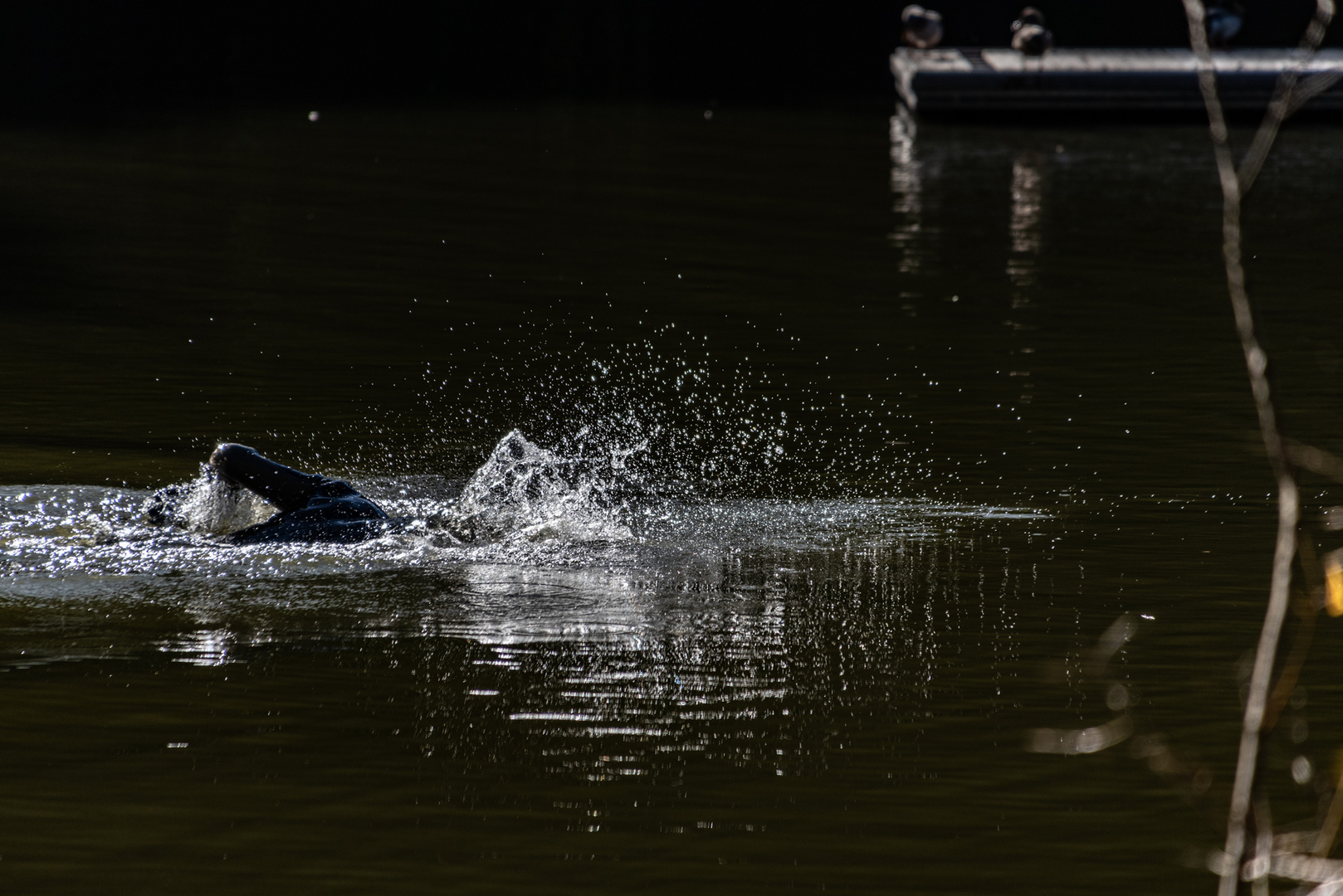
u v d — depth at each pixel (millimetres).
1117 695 16219
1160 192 60531
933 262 47469
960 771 14430
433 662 16938
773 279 44656
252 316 38250
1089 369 34156
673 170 64250
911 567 20688
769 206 56781
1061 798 13891
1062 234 52250
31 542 20438
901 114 82500
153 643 17281
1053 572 20531
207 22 104688
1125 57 85438
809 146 71500
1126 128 78250
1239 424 29219
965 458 26906
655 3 118000
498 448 24953
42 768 14141
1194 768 14516
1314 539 22031
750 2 119312
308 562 20203
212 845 12828
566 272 44969
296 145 67375
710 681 16547
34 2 107000
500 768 14320
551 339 36844
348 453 26594
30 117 71750
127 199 53906
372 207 54312
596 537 21953
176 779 13984
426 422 29062
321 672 16578
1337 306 41156
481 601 18984
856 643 17719
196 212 52250
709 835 13117
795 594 19516
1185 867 12711
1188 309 41094
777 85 92875
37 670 16422
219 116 74625
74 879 12258
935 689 16406
